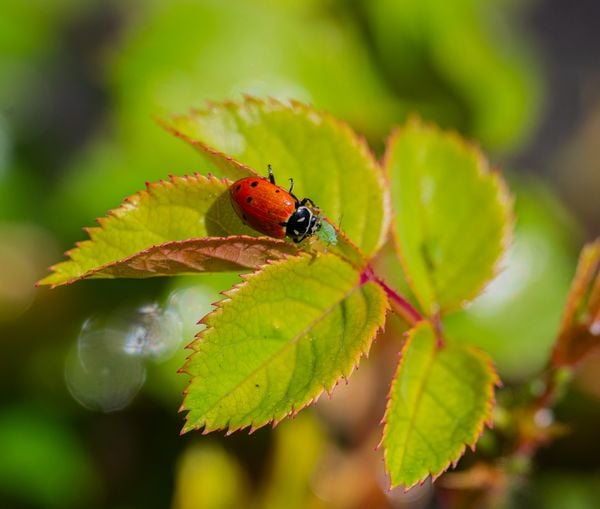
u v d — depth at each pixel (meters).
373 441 0.17
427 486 0.17
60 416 0.18
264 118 0.12
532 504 0.17
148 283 0.18
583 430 0.18
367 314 0.11
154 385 0.18
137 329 0.18
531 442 0.13
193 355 0.11
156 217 0.11
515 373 0.18
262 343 0.11
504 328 0.18
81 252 0.11
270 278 0.11
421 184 0.13
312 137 0.12
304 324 0.11
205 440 0.17
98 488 0.17
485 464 0.13
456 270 0.12
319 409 0.17
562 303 0.18
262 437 0.16
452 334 0.18
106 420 0.18
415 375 0.11
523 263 0.18
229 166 0.11
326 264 0.11
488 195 0.13
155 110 0.18
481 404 0.11
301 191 0.12
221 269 0.11
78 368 0.18
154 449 0.18
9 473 0.17
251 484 0.16
